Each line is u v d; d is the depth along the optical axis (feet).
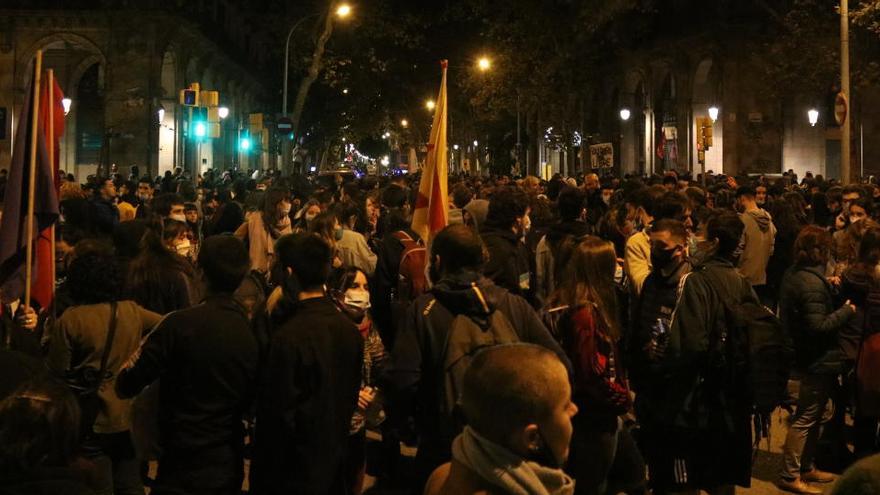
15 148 21.34
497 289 17.33
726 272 20.35
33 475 8.89
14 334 19.77
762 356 19.58
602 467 18.01
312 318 16.97
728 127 142.20
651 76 165.58
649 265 26.04
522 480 9.27
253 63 217.36
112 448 20.04
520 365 9.40
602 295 18.54
